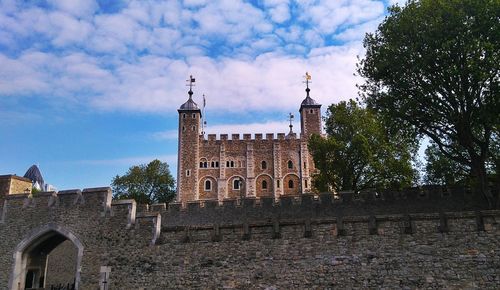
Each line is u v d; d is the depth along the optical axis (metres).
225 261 19.72
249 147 89.94
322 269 18.64
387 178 39.78
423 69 25.03
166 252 20.64
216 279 19.64
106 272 21.22
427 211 27.28
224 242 19.98
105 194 22.70
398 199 28.14
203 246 20.20
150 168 82.88
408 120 27.38
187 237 20.55
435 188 27.73
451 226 17.98
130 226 21.64
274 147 89.88
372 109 29.62
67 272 33.88
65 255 34.44
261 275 19.16
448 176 38.47
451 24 23.84
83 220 22.61
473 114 24.44
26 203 24.06
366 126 41.31
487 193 24.58
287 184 88.06
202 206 31.20
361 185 41.28
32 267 24.33
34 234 23.31
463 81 24.02
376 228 18.61
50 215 23.33
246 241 19.72
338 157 41.28
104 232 22.00
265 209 30.42
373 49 28.66
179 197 85.88
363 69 29.36
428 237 18.06
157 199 83.38
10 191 33.72
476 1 23.61
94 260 21.66
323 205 29.48
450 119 25.48
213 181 88.12
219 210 30.94
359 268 18.31
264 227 19.69
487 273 17.14
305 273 18.77
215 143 90.19
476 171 25.53
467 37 23.53
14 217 24.05
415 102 26.22
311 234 19.12
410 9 26.25
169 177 85.25
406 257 18.03
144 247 21.06
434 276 17.59
